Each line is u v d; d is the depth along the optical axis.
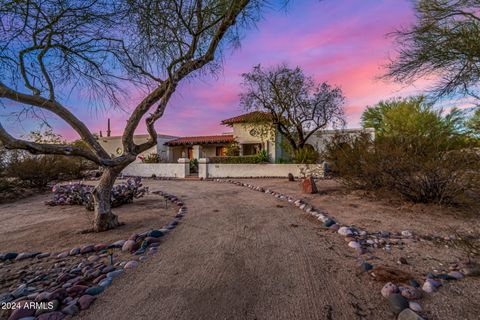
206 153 22.56
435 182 5.21
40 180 10.77
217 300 2.05
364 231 3.84
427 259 2.78
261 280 2.39
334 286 2.24
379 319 1.77
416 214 4.77
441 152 5.21
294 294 2.12
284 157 19.36
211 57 4.64
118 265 2.80
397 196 6.14
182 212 5.61
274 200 7.11
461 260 2.71
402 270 2.51
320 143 17.02
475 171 4.63
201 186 11.03
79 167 14.11
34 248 3.47
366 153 6.71
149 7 3.69
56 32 3.62
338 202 6.25
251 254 3.08
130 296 2.12
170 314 1.85
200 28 4.40
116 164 4.21
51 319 1.78
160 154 22.25
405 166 5.43
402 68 6.30
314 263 2.77
